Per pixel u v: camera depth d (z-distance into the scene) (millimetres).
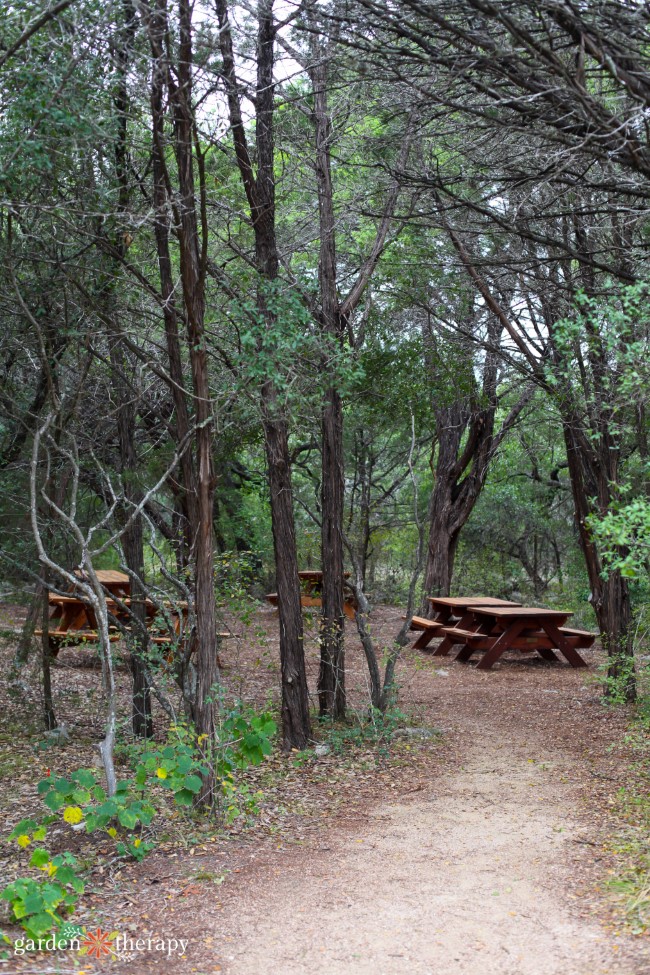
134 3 5016
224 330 7621
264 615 16141
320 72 8469
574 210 6488
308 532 18453
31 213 6746
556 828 5383
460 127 6496
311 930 3953
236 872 4719
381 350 10414
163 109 5789
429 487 19516
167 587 10930
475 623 13266
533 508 19656
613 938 3701
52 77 5305
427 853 5008
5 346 7574
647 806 5672
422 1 5402
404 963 3602
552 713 9109
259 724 5742
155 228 6531
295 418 7043
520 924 3949
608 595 9312
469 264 7504
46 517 8148
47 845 5219
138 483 7855
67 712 9102
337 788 6547
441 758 7395
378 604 19641
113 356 7605
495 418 18031
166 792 6234
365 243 11344
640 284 4793
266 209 7727
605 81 6559
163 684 7559
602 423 8328
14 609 11008
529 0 4914
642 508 4516
